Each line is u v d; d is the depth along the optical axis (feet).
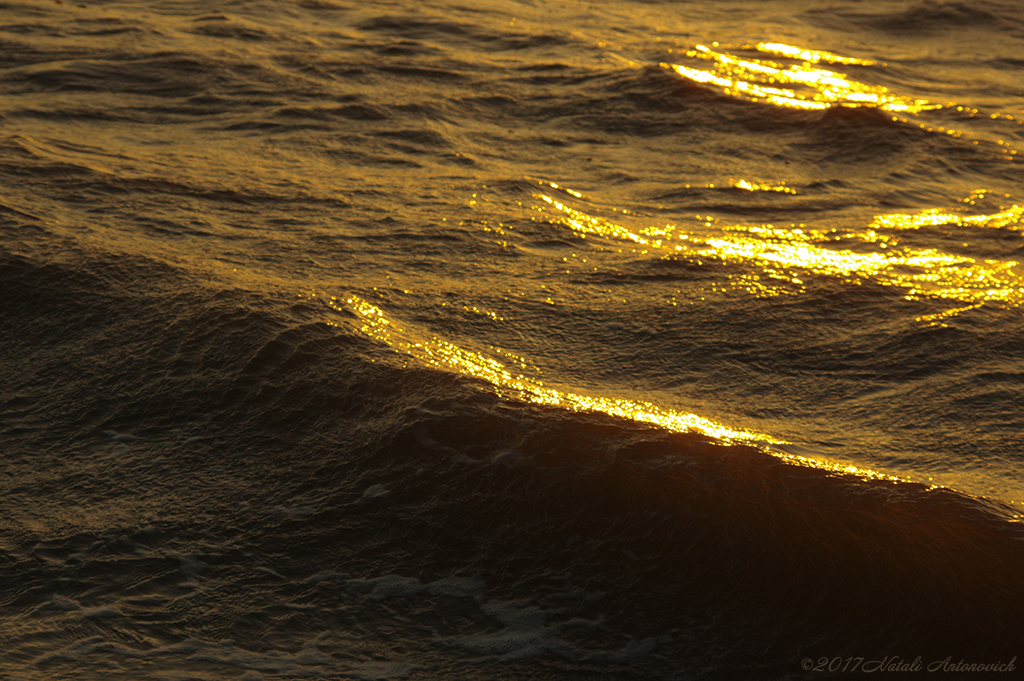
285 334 50.75
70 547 38.65
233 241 67.51
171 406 47.39
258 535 39.60
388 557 38.83
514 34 150.61
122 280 56.70
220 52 125.39
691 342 58.29
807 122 113.80
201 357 49.98
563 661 34.86
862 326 61.77
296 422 45.75
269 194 78.64
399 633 35.65
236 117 103.71
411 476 42.11
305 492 41.93
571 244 73.87
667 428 44.42
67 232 62.80
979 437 49.55
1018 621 35.53
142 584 36.88
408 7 164.04
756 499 40.24
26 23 135.64
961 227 85.10
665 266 69.56
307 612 36.17
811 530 38.86
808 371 56.08
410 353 50.37
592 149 104.47
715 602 36.88
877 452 47.55
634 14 178.70
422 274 64.95
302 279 61.26
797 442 47.37
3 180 71.97
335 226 72.79
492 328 57.62
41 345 52.37
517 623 36.32
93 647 33.73
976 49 166.30
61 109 100.48
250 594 36.73
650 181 94.94
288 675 33.35
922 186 97.50
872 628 35.78
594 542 39.06
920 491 41.01
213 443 45.03
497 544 39.32
